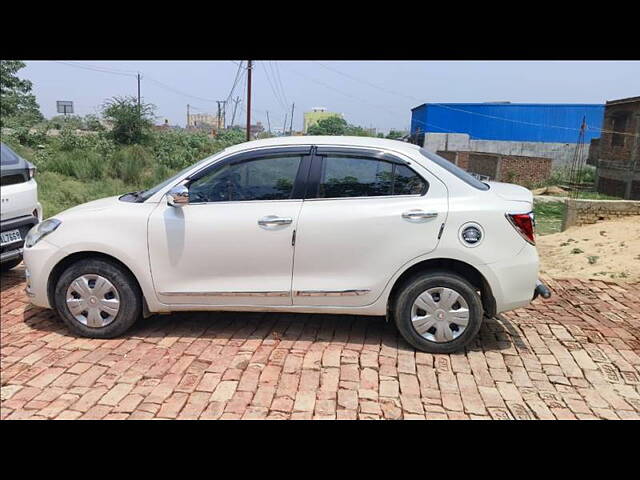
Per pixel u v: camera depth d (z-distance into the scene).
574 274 7.11
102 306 4.21
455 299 3.97
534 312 5.12
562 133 32.19
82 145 26.00
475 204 3.92
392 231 3.92
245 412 3.24
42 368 3.77
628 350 4.23
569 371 3.86
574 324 4.80
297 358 3.96
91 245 4.11
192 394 3.43
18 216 5.41
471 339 4.02
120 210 4.19
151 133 31.66
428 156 4.17
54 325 4.57
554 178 27.12
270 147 4.16
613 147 22.36
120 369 3.76
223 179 4.15
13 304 5.11
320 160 4.09
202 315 4.81
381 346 4.20
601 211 10.59
